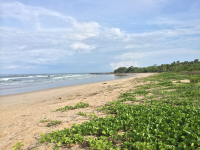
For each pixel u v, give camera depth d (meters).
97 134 4.37
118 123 4.70
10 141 4.26
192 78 15.46
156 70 134.88
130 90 13.34
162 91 11.04
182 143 3.18
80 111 7.38
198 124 4.09
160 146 3.13
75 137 3.95
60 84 26.95
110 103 8.59
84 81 34.41
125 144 3.40
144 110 6.03
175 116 4.82
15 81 35.00
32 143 4.04
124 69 175.62
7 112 8.38
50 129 5.05
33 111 8.27
